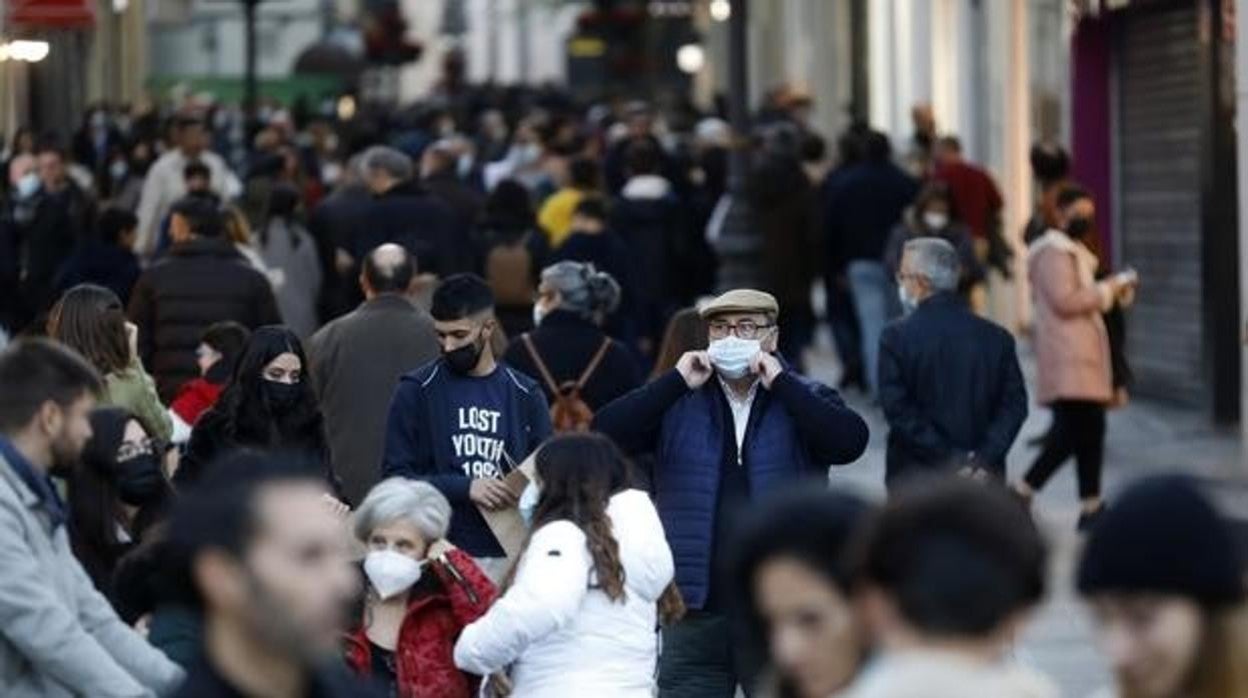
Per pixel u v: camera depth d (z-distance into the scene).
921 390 25.48
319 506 11.30
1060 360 32.53
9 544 15.83
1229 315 41.28
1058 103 49.62
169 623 16.42
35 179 48.31
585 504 18.77
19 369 16.11
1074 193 33.12
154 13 117.94
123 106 87.88
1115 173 46.97
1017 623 10.17
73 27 57.44
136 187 51.19
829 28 83.25
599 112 95.69
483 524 22.27
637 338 37.66
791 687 11.05
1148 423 42.34
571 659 18.73
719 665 21.64
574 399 26.69
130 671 16.22
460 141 61.09
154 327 31.08
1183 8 43.66
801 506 10.82
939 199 39.66
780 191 46.16
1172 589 10.78
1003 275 45.59
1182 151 43.88
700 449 21.58
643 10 131.50
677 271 46.41
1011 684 10.04
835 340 46.41
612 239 37.44
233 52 141.88
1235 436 40.53
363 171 39.06
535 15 189.75
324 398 25.48
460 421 22.56
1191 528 10.80
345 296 37.16
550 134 64.31
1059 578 27.92
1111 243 47.12
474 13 192.62
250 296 31.16
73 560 16.33
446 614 19.05
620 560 18.69
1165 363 44.88
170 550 11.16
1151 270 45.41
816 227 46.28
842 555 10.72
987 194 45.03
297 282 37.06
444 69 148.50
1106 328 33.06
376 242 36.69
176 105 93.19
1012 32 53.84
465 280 22.62
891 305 43.22
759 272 46.31
